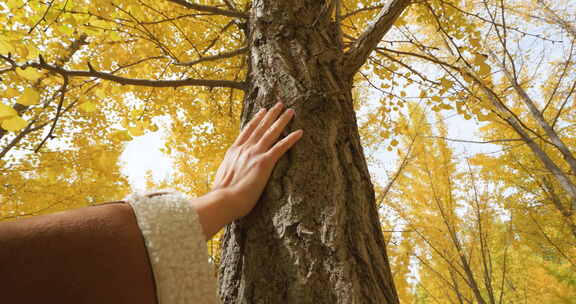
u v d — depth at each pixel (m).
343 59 1.21
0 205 3.72
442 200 5.56
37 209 3.90
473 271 6.16
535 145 4.17
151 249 0.31
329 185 0.85
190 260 0.33
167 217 0.34
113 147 3.83
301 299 0.68
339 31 1.47
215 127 3.35
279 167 0.86
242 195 0.73
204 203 0.63
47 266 0.24
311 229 0.76
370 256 0.78
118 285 0.27
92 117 3.87
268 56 1.19
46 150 3.94
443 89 2.19
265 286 0.72
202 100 3.03
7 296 0.22
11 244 0.24
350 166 0.94
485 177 5.79
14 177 3.64
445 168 5.53
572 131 5.48
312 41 1.24
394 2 1.12
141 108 2.21
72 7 1.61
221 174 0.79
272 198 0.82
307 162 0.87
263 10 1.33
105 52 2.22
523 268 6.31
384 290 0.74
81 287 0.25
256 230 0.80
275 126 0.91
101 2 1.62
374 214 0.92
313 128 0.95
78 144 4.11
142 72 2.49
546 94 5.42
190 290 0.31
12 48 1.46
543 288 6.02
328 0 1.22
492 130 5.70
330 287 0.68
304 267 0.71
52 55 2.52
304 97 1.01
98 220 0.30
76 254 0.26
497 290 6.46
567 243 5.84
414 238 5.65
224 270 0.85
